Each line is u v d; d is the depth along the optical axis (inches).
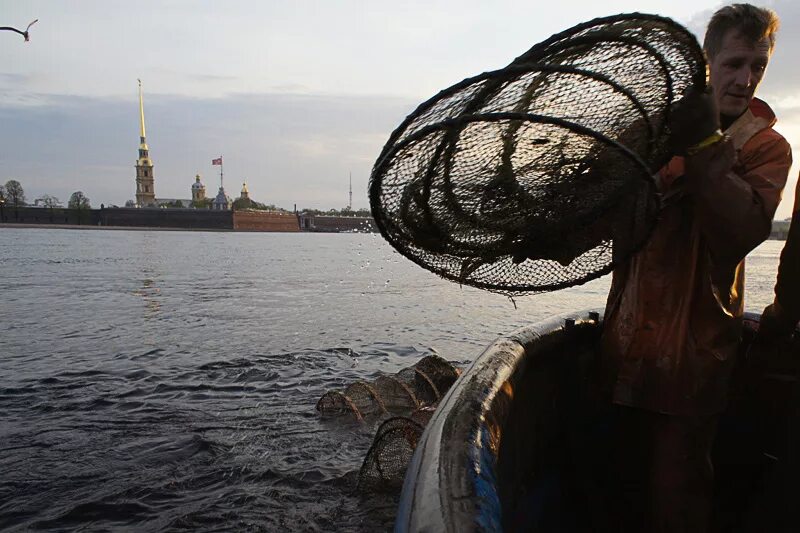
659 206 70.1
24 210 6747.1
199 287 1178.0
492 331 686.5
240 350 557.0
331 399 364.5
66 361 502.6
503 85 64.8
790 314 95.3
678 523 90.7
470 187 73.7
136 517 246.7
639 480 100.1
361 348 577.9
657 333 88.7
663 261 87.9
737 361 112.2
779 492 98.7
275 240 5078.7
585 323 124.2
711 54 83.8
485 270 84.1
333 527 235.8
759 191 73.9
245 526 238.5
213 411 374.0
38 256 2118.6
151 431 338.3
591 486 114.0
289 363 507.8
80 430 339.0
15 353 532.1
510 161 72.6
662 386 88.4
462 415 68.0
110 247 2962.6
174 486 271.9
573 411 118.3
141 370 474.0
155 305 880.3
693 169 71.3
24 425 346.0
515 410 93.2
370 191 69.1
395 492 256.8
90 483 274.2
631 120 67.9
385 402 347.9
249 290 1128.8
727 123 84.2
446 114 65.8
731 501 113.2
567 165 72.9
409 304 923.4
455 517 46.0
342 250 3294.8
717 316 86.7
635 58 64.6
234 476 281.4
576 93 67.2
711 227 75.2
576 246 78.9
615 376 94.3
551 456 117.6
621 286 95.3
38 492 265.6
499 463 76.9
